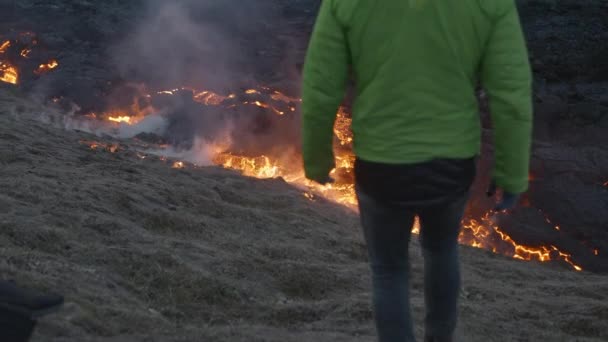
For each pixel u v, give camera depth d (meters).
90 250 5.87
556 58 22.23
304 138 3.66
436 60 3.53
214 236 7.15
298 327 5.63
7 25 21.70
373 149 3.62
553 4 27.86
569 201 14.82
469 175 3.67
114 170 8.55
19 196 6.61
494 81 3.55
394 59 3.53
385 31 3.52
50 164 8.07
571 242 13.93
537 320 6.39
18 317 3.47
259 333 5.05
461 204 3.74
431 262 3.96
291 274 6.54
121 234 6.36
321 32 3.58
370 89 3.59
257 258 6.71
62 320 4.54
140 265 5.91
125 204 7.16
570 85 20.77
